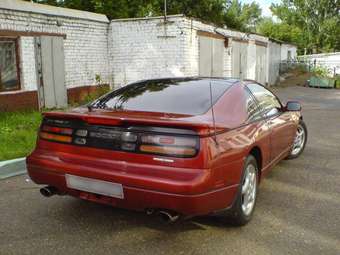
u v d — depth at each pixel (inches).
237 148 132.7
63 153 135.3
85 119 129.8
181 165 117.3
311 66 1272.1
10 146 245.1
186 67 524.1
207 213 123.0
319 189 183.9
